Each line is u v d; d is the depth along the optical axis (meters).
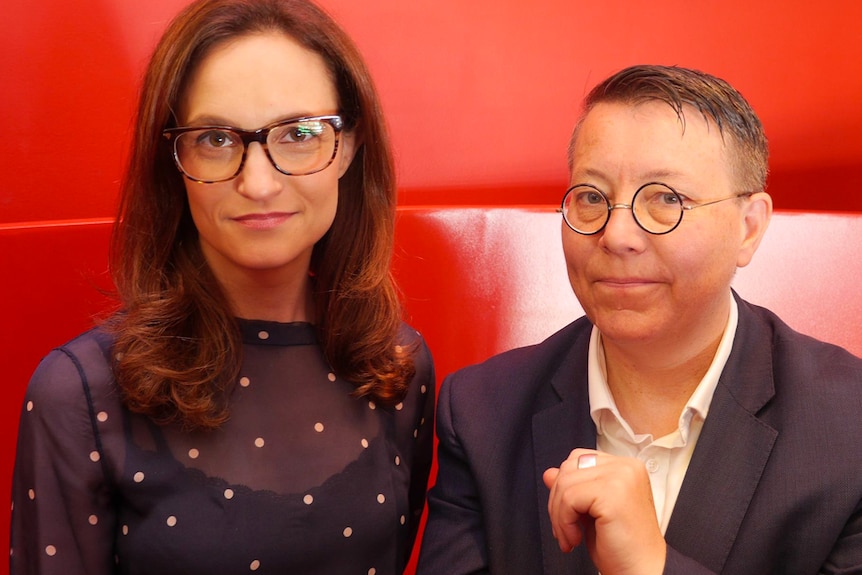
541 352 1.24
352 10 1.97
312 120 1.05
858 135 2.23
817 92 2.20
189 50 1.03
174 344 1.11
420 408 1.29
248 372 1.15
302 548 1.12
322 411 1.18
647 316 1.01
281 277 1.15
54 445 1.08
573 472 0.98
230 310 1.16
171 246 1.12
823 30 2.16
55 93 1.85
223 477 1.10
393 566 1.21
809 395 1.07
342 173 1.15
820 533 1.01
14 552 1.12
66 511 1.08
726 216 1.00
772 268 1.57
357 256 1.20
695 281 1.00
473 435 1.19
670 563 0.95
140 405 1.07
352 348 1.19
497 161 2.11
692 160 0.99
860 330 1.55
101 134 1.88
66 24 1.83
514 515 1.15
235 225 1.05
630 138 1.00
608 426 1.14
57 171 1.87
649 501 0.98
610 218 1.00
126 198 1.12
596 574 1.10
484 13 2.03
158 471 1.08
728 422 1.07
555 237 1.65
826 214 1.58
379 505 1.18
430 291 1.66
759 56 2.16
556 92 2.10
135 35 1.86
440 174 2.09
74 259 1.54
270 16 1.06
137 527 1.09
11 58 1.81
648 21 2.10
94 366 1.10
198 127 1.03
